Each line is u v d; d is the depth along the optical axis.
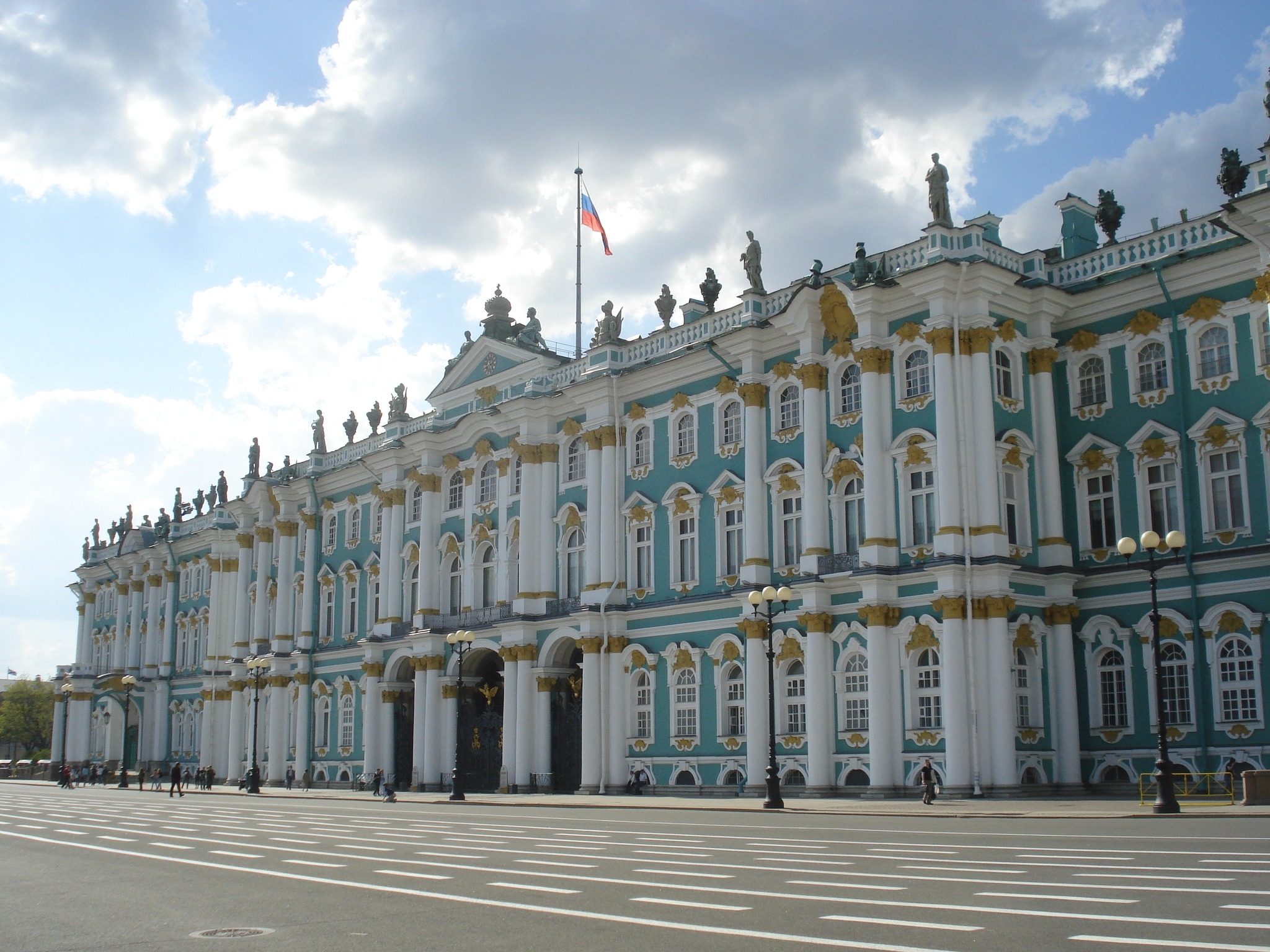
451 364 62.00
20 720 138.88
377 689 63.50
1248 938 10.89
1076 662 39.91
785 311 44.22
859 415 42.34
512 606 55.16
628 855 20.73
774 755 36.81
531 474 55.00
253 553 77.25
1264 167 34.00
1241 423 37.00
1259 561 36.00
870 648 39.94
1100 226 43.88
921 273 39.53
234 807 44.56
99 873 19.27
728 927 12.30
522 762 52.66
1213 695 36.56
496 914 13.66
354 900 15.12
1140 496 39.28
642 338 51.78
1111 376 40.47
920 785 38.59
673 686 47.50
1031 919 12.29
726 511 46.97
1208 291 38.34
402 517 63.88
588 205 60.22
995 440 39.34
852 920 12.52
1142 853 18.42
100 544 105.50
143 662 92.50
